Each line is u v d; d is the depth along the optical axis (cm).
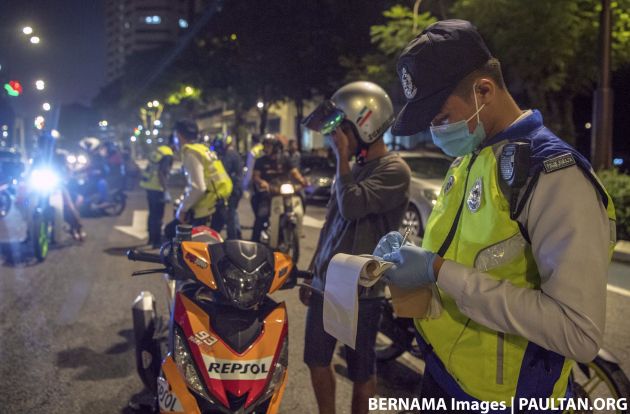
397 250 159
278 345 285
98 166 1388
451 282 145
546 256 137
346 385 413
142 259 303
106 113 9294
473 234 152
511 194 143
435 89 154
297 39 2447
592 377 301
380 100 288
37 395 392
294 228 793
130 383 414
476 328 154
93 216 1384
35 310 588
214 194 600
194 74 3331
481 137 157
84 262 827
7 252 898
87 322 552
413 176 1116
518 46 1114
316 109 285
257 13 2497
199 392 272
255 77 2789
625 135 1939
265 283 285
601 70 1041
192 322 281
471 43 153
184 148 578
